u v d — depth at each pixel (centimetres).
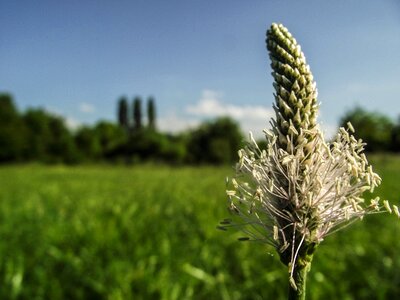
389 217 31
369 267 21
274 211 6
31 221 35
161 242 25
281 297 18
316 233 6
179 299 19
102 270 21
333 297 18
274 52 6
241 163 6
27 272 22
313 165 6
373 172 6
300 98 6
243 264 21
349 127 6
